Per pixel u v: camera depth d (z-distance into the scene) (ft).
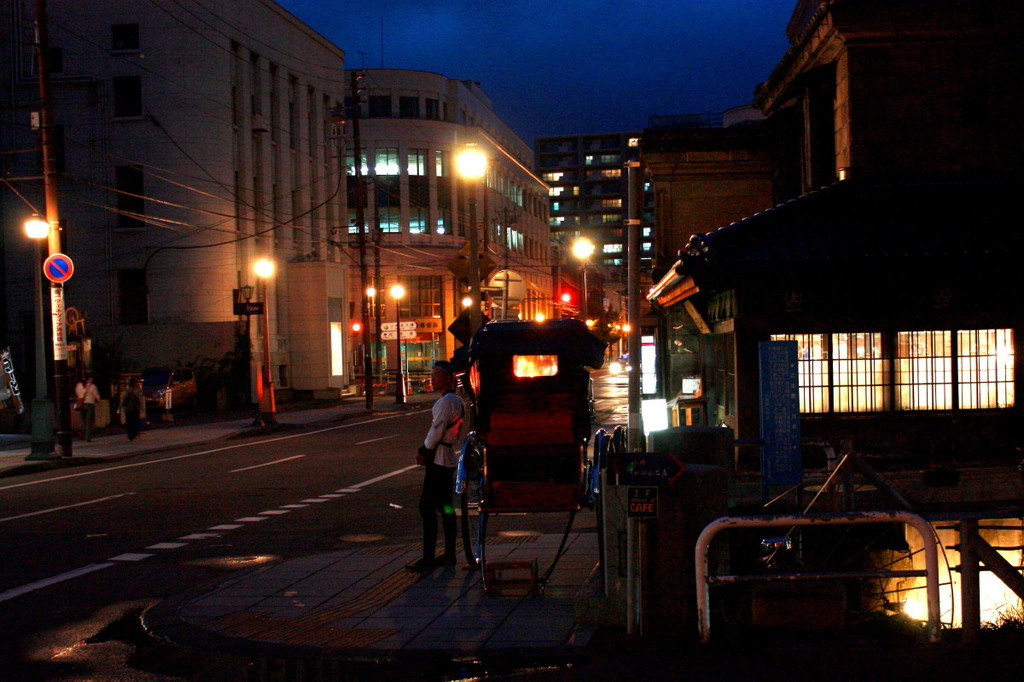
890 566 31.48
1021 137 54.08
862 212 51.24
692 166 77.87
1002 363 51.01
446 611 25.17
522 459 28.37
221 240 141.18
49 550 36.55
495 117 310.65
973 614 20.16
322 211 175.83
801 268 48.01
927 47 53.88
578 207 550.36
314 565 31.68
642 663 19.57
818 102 61.72
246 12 148.25
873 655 19.52
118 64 139.85
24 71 140.77
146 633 24.52
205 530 40.83
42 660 22.31
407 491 52.75
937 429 50.52
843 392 50.60
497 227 280.10
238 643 22.90
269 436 100.01
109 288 141.18
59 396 73.67
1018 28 52.85
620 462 21.75
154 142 139.74
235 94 147.23
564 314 192.34
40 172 140.26
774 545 31.83
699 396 64.28
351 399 168.86
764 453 35.91
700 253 48.93
